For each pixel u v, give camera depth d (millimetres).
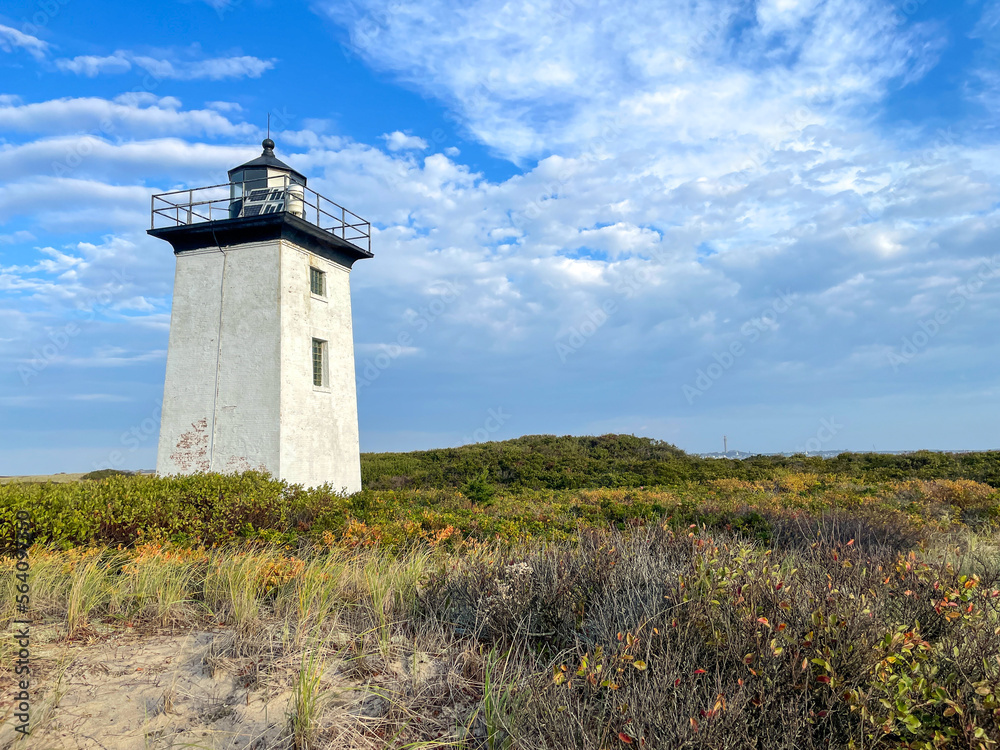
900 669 3592
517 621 5117
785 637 3545
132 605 5930
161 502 10641
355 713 3965
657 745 3166
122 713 3885
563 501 18375
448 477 32125
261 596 6129
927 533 10562
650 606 4547
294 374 17547
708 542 5566
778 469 30859
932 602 4246
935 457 30766
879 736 3293
